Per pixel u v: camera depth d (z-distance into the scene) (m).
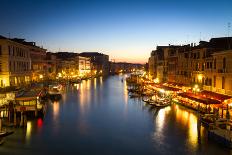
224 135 28.88
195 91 50.19
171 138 33.09
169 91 59.28
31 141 31.75
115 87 108.44
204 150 28.69
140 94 75.06
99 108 54.78
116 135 34.84
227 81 39.72
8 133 31.31
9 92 46.78
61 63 132.50
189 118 43.06
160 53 95.69
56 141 32.12
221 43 49.25
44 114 46.34
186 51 60.50
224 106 36.31
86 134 35.25
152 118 44.19
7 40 56.16
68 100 66.25
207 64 47.47
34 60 85.56
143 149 29.70
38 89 56.31
